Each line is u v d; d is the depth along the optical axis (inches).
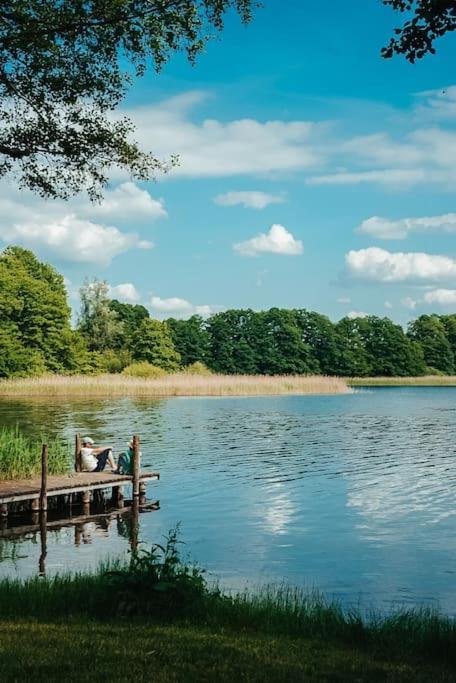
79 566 556.4
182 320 5265.8
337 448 1315.2
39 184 613.6
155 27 556.4
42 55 561.9
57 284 4023.1
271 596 451.5
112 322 4116.6
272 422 1802.4
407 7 402.9
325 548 612.4
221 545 625.9
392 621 369.7
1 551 611.8
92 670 266.5
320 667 283.4
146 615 352.5
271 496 857.5
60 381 2947.8
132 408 2174.0
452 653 310.0
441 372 5713.6
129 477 840.9
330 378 3452.3
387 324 5570.9
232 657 289.3
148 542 642.8
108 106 605.9
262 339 5265.8
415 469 1063.6
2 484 799.1
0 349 3238.2
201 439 1433.3
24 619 346.0
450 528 689.0
